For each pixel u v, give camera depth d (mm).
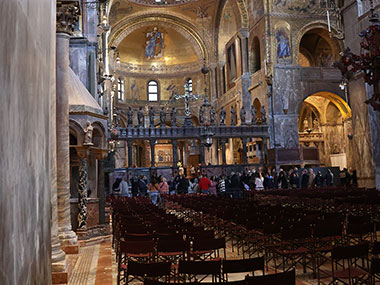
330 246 7656
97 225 13375
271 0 36156
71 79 12859
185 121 35000
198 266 5012
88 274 8109
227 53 44781
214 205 14188
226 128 34156
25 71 3117
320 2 36906
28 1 3268
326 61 41375
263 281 4113
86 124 11984
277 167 31547
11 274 2473
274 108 35000
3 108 2359
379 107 14562
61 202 10117
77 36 15953
